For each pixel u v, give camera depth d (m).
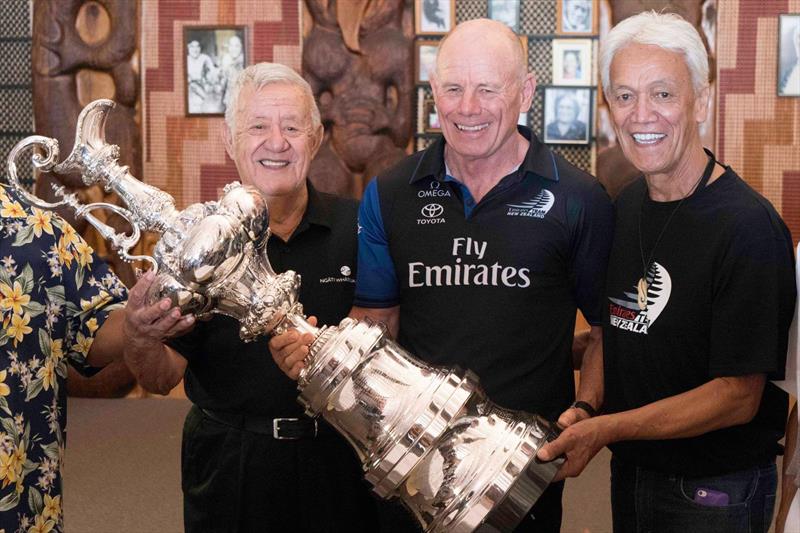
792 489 1.67
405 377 1.51
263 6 5.00
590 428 1.54
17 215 1.55
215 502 1.99
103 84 5.11
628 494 1.83
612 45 1.68
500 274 1.80
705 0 4.77
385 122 4.97
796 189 4.81
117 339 1.61
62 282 1.59
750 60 4.78
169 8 5.05
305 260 2.00
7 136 5.18
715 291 1.65
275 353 1.57
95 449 4.42
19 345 1.52
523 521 1.84
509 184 1.81
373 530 2.08
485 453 1.46
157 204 1.54
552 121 4.93
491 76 1.70
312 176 5.02
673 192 1.71
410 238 1.85
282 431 1.95
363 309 1.97
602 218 1.83
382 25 4.93
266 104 1.89
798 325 1.63
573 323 1.88
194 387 2.03
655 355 1.71
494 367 1.80
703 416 1.61
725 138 4.84
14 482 1.48
